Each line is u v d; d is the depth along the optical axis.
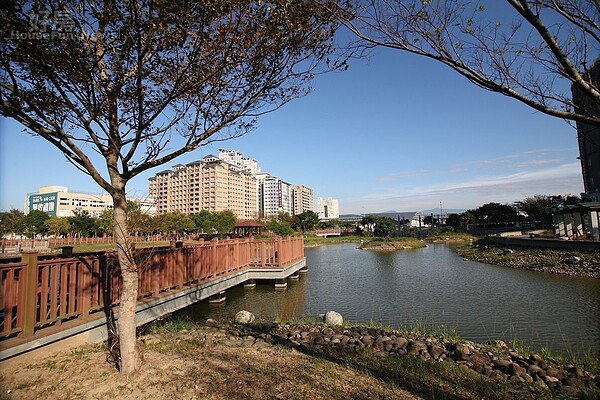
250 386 4.10
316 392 3.99
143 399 3.75
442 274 18.88
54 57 3.54
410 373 4.76
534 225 59.66
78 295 5.58
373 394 4.00
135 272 4.50
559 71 2.88
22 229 47.62
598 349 7.14
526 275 17.31
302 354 5.46
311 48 4.16
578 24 2.72
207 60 4.00
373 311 10.83
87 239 43.59
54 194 77.06
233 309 10.75
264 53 4.05
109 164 4.27
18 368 4.40
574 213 25.50
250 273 13.89
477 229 64.94
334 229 81.00
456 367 5.00
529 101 2.91
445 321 9.57
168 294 7.84
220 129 4.47
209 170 75.12
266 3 3.61
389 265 24.19
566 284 14.39
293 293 13.34
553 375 5.12
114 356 4.85
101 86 3.94
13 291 4.59
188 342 5.87
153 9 3.44
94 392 3.88
